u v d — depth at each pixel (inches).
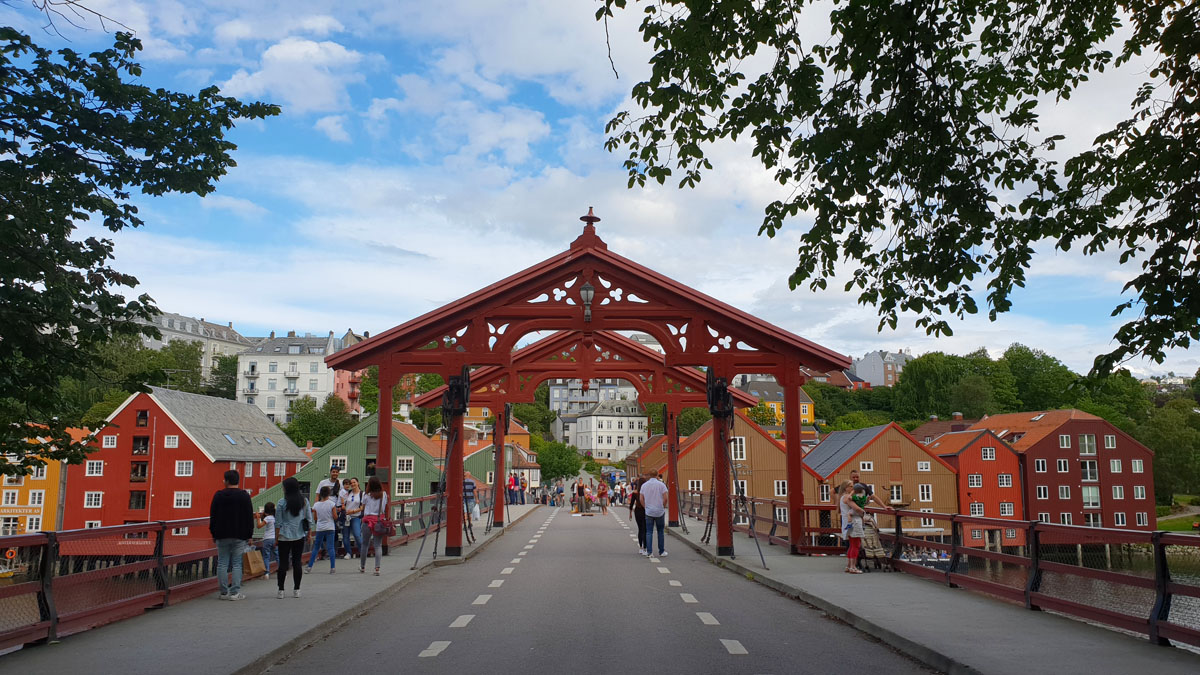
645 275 700.7
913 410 4788.4
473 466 2452.0
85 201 471.5
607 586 526.6
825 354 704.4
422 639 344.2
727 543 701.9
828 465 2394.2
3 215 441.4
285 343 5339.6
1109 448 2637.8
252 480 2647.6
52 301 473.1
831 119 345.7
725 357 705.6
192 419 2500.0
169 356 4591.5
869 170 345.7
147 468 2379.4
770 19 344.2
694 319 706.8
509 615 407.8
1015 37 392.8
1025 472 2566.4
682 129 379.9
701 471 2445.9
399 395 4832.7
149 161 483.5
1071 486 2581.2
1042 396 4480.8
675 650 317.4
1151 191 359.9
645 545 768.3
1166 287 341.4
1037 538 387.9
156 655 291.3
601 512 1756.9
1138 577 313.4
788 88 350.6
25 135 463.2
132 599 378.9
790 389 706.2
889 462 2393.0
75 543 336.5
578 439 7209.6
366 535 567.8
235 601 431.2
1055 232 383.2
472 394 1069.8
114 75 465.4
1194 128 345.4
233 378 5339.6
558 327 709.9
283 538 446.9
